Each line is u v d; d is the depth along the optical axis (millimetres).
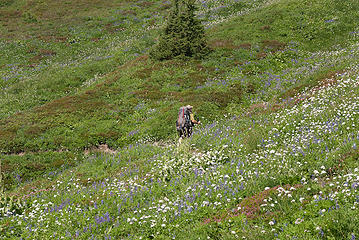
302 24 37625
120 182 11305
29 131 21047
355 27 35781
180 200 8781
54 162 17703
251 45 33375
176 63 30719
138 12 59875
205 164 11484
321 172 7840
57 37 50156
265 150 11234
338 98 13555
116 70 33344
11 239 8078
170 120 21250
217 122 18406
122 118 22953
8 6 64250
